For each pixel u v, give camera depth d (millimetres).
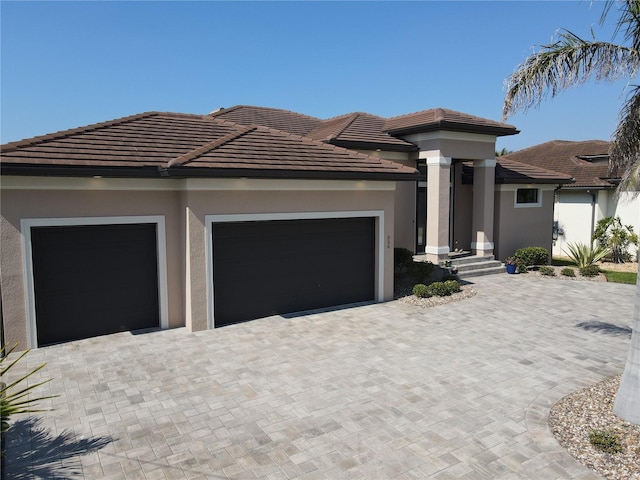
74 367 9109
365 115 21094
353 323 12148
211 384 8383
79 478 5676
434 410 7445
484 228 19156
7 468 5887
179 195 11523
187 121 14336
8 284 9758
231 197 11578
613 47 8570
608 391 8078
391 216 14516
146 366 9188
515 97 9422
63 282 10484
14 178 9578
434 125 16891
